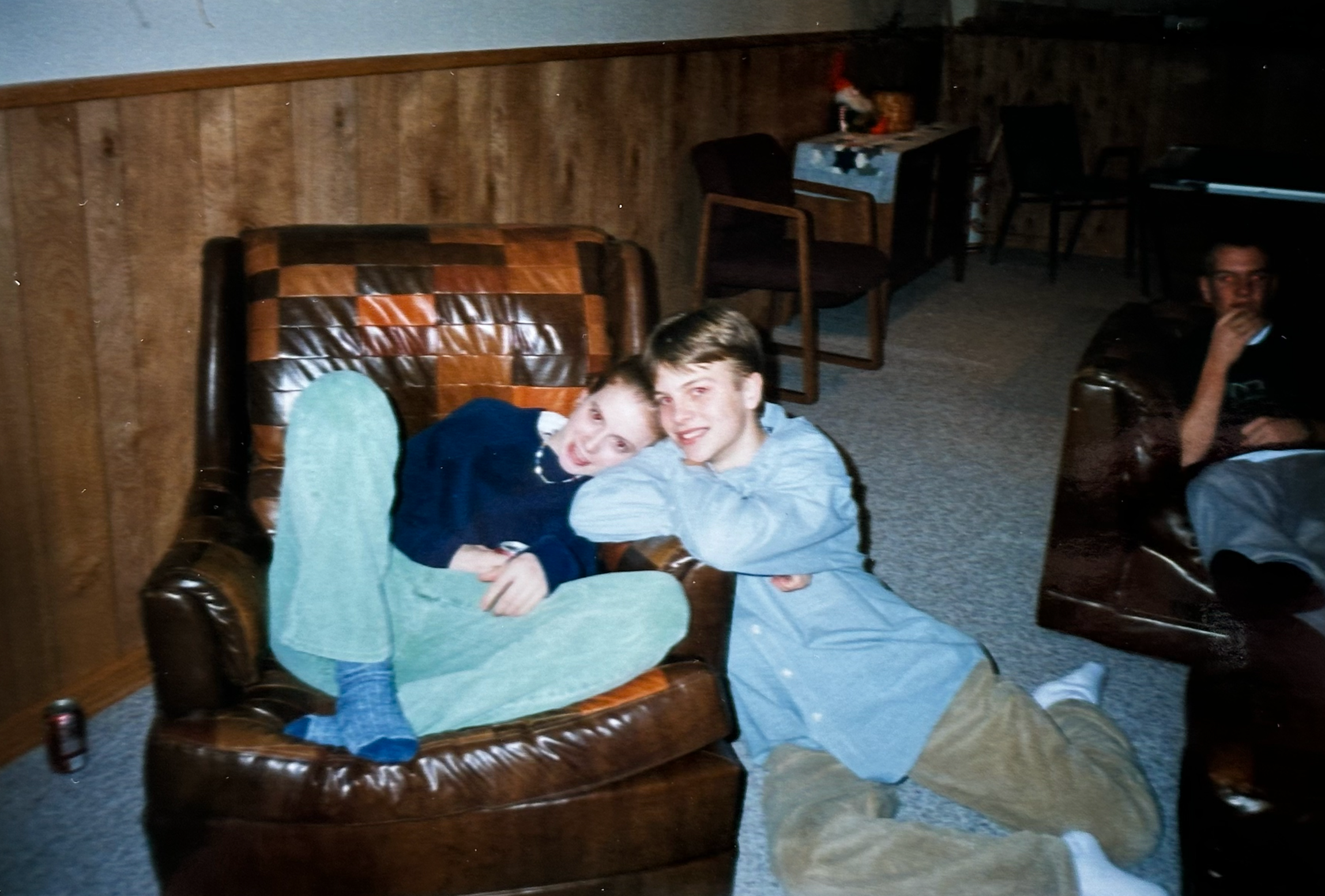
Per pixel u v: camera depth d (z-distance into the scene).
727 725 1.46
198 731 1.35
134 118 1.91
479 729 1.40
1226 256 2.03
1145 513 2.20
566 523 1.64
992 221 6.03
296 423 1.42
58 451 1.91
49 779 1.87
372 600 1.38
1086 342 4.43
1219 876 1.47
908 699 1.66
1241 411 2.04
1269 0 5.27
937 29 5.72
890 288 4.39
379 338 1.80
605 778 1.40
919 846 1.51
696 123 3.70
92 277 1.90
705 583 1.49
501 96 2.79
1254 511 1.92
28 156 1.76
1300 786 1.41
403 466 1.71
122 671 2.11
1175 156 4.05
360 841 1.37
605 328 1.88
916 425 3.54
